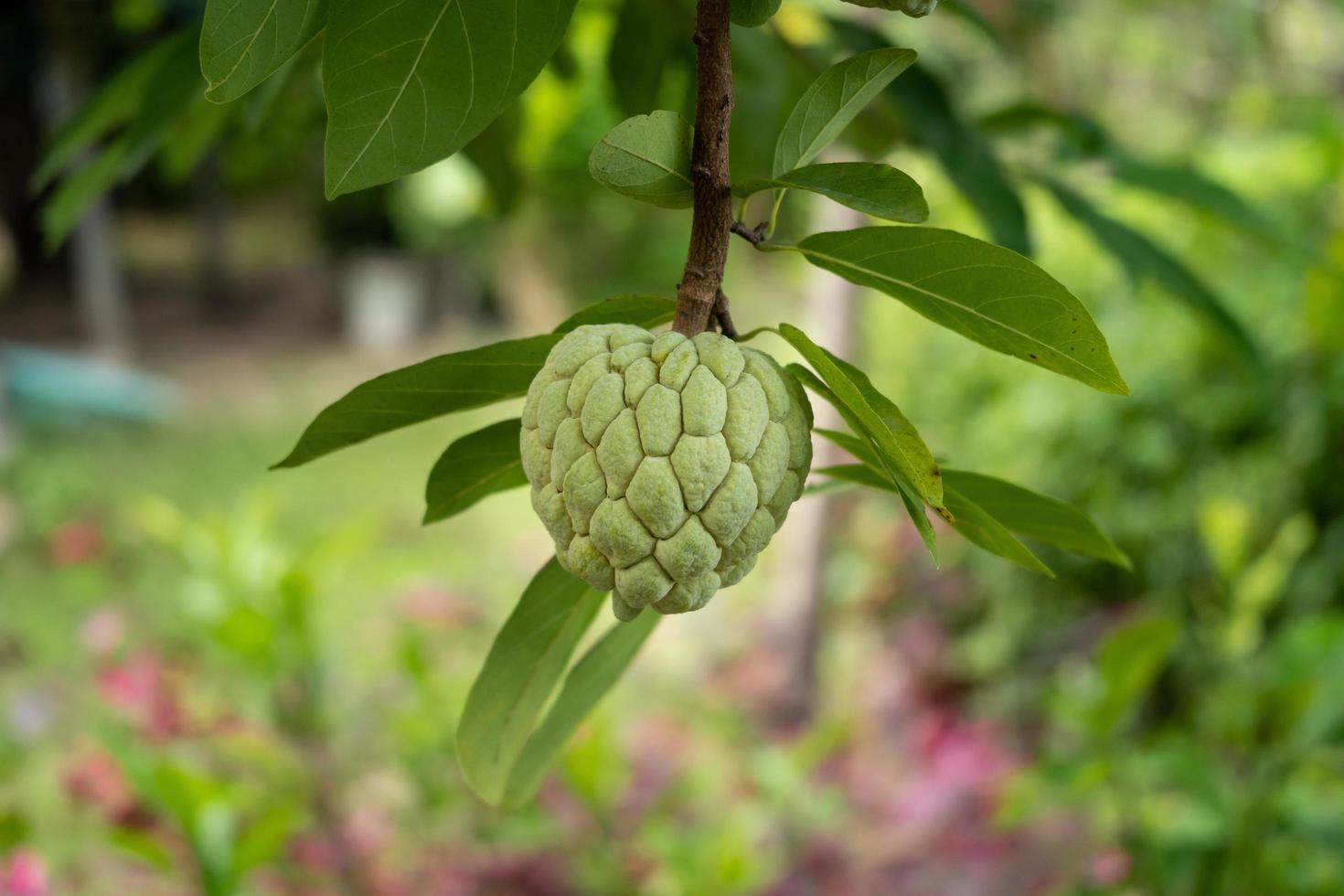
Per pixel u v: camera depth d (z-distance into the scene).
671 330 0.71
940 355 2.96
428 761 1.58
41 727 2.09
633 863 1.51
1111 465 2.63
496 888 1.46
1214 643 1.93
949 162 0.98
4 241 8.32
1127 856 1.44
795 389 0.71
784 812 1.63
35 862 1.33
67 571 3.66
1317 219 2.38
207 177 7.12
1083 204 1.08
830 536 2.60
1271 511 2.41
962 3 1.00
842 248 0.71
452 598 2.39
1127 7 3.29
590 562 0.70
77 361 5.59
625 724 2.40
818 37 1.34
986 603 2.90
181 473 4.73
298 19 0.70
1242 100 3.33
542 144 1.65
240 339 6.95
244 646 1.51
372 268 6.92
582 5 1.18
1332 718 1.30
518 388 0.75
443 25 0.69
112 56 4.75
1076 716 1.50
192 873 1.23
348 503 4.49
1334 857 1.30
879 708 2.38
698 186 0.70
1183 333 2.49
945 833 1.59
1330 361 2.33
